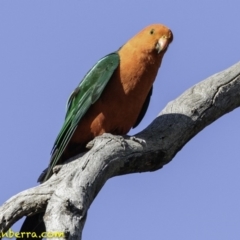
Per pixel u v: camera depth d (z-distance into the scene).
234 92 16.69
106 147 14.40
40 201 13.24
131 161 14.84
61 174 13.72
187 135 16.09
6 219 13.20
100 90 16.36
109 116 16.56
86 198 12.95
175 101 16.53
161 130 15.73
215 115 16.55
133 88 16.52
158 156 15.41
